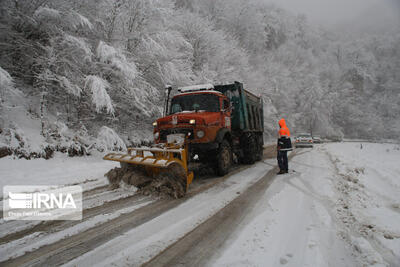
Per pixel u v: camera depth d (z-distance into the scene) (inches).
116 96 371.9
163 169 160.2
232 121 297.6
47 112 323.3
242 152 306.8
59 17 283.7
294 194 152.1
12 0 270.7
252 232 96.3
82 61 321.4
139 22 382.3
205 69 546.3
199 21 632.4
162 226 104.7
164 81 416.5
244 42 1091.3
